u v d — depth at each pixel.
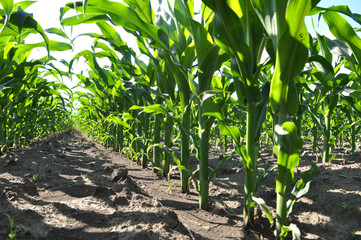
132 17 1.65
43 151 4.12
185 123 2.05
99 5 1.64
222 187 2.32
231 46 1.19
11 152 3.75
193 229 1.40
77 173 2.64
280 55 1.03
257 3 1.14
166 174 2.74
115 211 1.49
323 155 2.99
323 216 1.58
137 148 3.53
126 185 2.06
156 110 1.94
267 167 1.44
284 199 1.21
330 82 2.24
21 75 2.66
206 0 1.18
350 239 1.34
